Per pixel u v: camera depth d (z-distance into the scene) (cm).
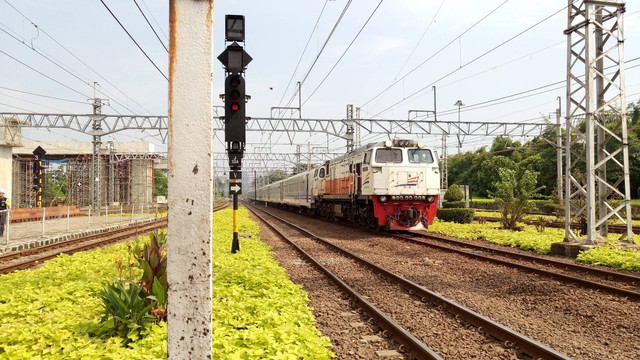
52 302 707
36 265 1225
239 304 677
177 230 238
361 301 755
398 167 2014
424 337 599
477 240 1820
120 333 539
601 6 1355
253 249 1440
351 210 2544
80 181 5378
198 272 240
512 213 2209
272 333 534
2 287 833
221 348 473
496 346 561
